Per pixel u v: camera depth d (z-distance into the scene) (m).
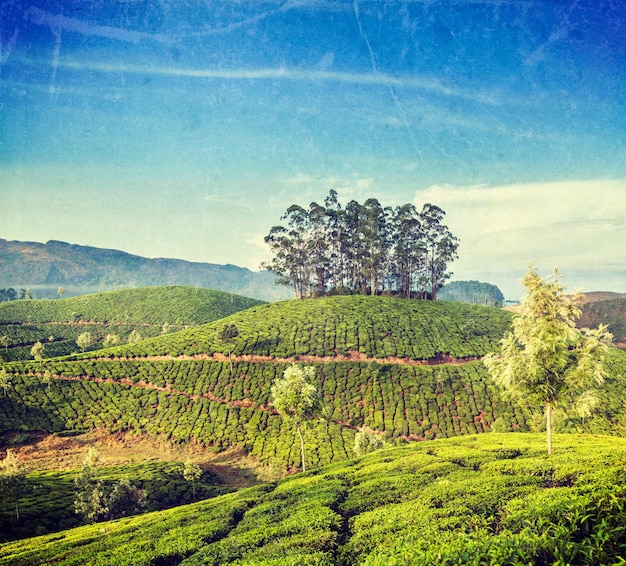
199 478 61.50
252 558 19.11
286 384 45.91
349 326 104.00
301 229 136.50
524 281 28.00
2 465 48.41
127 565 22.88
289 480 38.44
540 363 27.97
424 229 137.50
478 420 73.62
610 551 9.80
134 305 186.88
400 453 38.41
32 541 36.62
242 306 189.75
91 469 51.38
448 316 111.94
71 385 89.25
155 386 90.06
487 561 10.52
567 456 26.45
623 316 137.88
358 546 17.69
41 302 186.88
